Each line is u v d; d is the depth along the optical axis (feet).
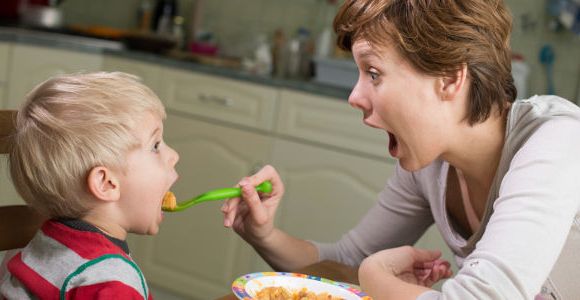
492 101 3.51
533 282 3.09
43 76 10.71
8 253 3.61
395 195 4.68
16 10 12.32
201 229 10.18
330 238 9.42
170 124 10.44
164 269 10.41
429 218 4.75
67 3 13.25
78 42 10.84
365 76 3.50
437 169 4.23
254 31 12.14
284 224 9.69
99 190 2.94
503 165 3.65
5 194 3.66
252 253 9.85
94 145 2.90
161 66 10.52
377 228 4.71
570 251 3.63
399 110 3.46
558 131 3.50
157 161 3.11
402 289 3.48
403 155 3.65
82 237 2.92
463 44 3.31
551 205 3.22
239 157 9.96
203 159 10.19
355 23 3.39
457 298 3.09
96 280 2.78
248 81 9.84
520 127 3.62
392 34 3.31
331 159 9.36
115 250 2.93
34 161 2.91
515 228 3.17
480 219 4.14
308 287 3.58
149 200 3.10
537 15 10.34
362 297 3.48
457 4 3.33
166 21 12.49
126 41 11.20
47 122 2.89
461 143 3.66
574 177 3.34
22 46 10.44
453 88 3.40
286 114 9.61
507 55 3.55
